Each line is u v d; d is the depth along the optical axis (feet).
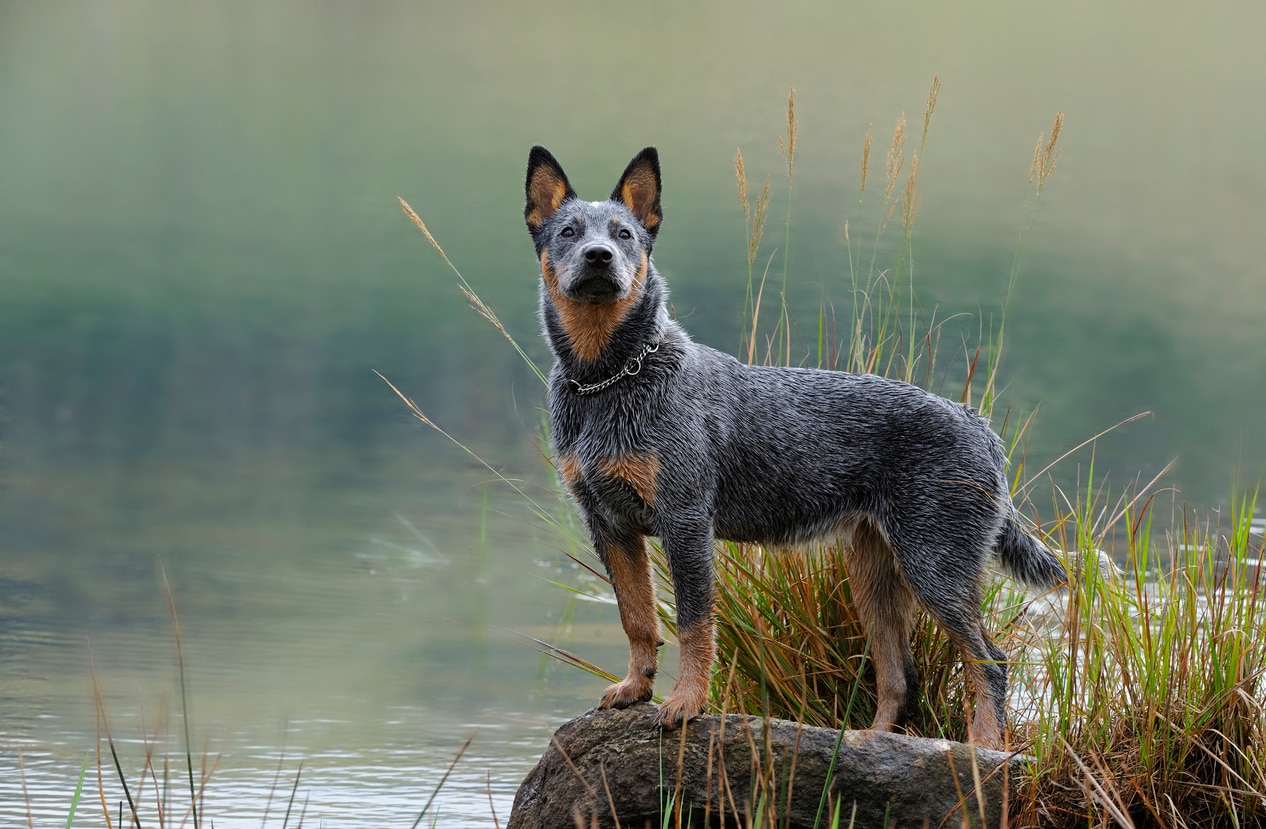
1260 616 20.01
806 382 21.81
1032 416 27.12
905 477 21.24
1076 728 19.54
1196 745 18.83
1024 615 23.85
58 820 24.40
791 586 23.00
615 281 19.80
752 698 22.30
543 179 22.50
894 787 18.93
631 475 20.27
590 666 24.77
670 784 19.48
